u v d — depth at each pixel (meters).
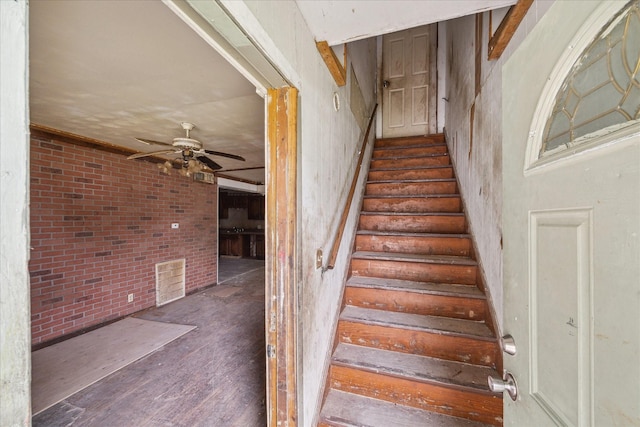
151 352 2.63
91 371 2.30
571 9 0.62
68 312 2.95
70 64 1.47
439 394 1.46
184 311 3.80
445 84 3.87
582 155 0.57
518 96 0.83
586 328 0.55
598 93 0.56
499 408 1.37
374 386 1.57
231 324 3.33
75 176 3.02
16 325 0.32
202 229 4.91
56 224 2.85
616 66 0.53
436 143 3.74
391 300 1.97
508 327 0.88
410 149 3.60
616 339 0.48
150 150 3.55
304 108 1.24
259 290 4.89
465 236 2.24
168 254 4.21
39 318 2.71
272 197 1.17
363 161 2.98
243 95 1.86
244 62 0.94
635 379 0.45
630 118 0.49
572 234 0.60
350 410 1.48
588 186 0.55
